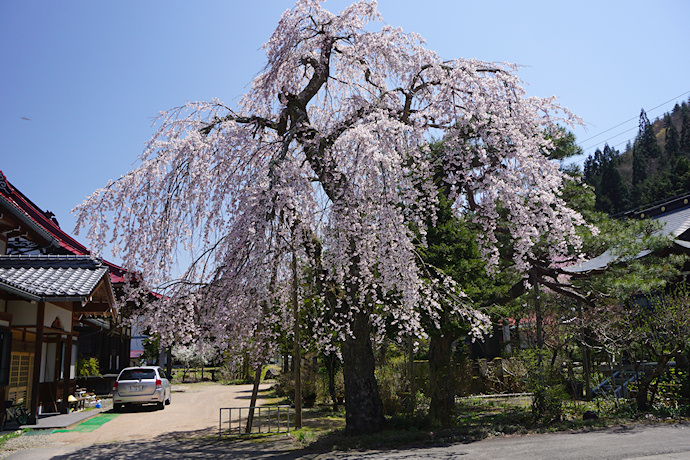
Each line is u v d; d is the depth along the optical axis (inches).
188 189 317.7
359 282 351.6
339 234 308.7
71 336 594.9
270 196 279.7
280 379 832.9
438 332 421.7
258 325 357.7
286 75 392.2
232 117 371.2
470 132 329.7
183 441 379.2
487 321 386.0
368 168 291.4
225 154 341.1
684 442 293.6
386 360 622.8
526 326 764.6
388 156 299.7
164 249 313.9
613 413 430.3
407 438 338.6
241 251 292.8
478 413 490.3
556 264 454.0
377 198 297.1
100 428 462.0
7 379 444.1
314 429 421.1
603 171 2623.0
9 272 494.0
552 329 577.0
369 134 288.7
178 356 1371.8
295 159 358.9
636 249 448.8
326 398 656.4
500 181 304.5
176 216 320.5
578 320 544.4
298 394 429.7
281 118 396.8
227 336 316.8
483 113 317.1
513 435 352.8
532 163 308.8
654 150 3329.2
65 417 520.4
